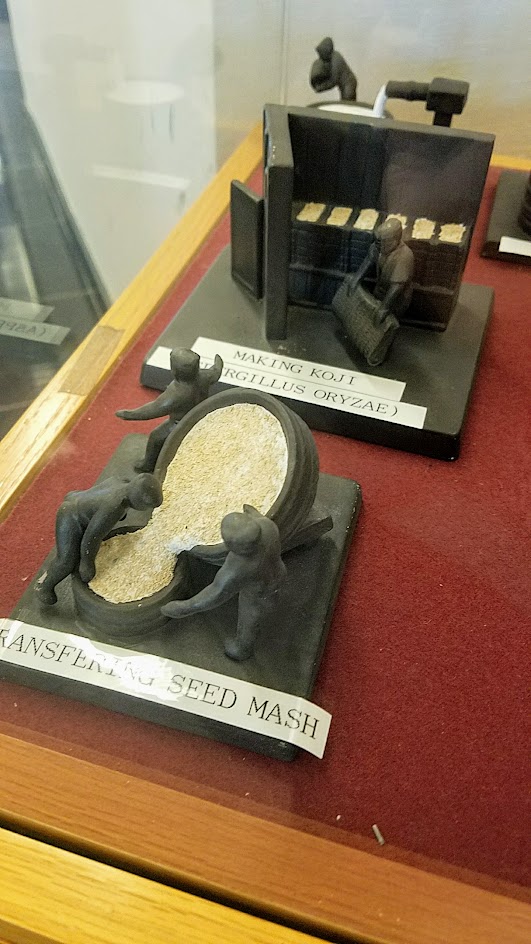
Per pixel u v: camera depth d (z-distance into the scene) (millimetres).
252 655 989
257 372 1403
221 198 1945
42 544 1187
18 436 1330
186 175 2258
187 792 915
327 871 836
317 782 936
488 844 892
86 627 1008
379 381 1388
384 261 1340
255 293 1562
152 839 856
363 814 912
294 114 1365
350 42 2006
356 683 1031
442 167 1367
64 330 1629
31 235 1860
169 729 973
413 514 1254
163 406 1099
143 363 1442
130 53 2047
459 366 1425
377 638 1084
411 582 1156
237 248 1544
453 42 1945
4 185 1966
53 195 1974
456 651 1074
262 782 932
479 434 1390
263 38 2033
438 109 1599
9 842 837
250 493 985
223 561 955
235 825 877
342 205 1474
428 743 978
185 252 1768
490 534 1230
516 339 1582
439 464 1339
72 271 1803
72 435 1360
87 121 2100
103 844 851
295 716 947
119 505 926
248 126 2232
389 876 837
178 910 790
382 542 1210
